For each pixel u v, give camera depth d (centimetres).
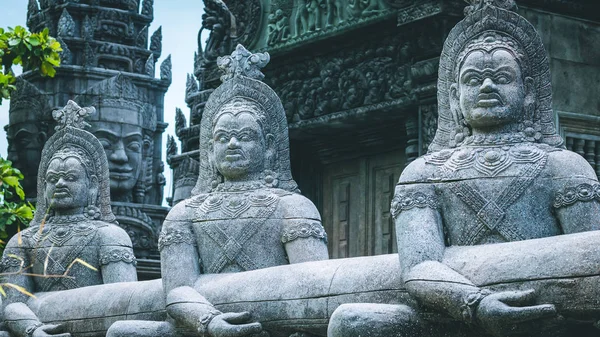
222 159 939
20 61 1385
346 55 1385
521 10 1262
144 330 901
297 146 1458
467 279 750
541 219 786
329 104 1397
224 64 963
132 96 2083
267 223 920
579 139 1281
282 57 1444
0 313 1059
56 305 1028
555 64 1275
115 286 999
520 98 811
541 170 789
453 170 802
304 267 854
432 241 784
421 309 773
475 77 810
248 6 1489
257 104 953
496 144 808
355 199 1403
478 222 791
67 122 1111
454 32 830
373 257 829
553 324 718
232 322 853
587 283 703
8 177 1403
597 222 776
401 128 1361
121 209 2016
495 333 727
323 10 1393
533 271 724
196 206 941
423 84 1292
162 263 930
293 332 848
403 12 1295
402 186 810
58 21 2161
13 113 2073
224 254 920
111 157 2042
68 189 1088
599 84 1302
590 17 1311
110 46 2162
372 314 764
